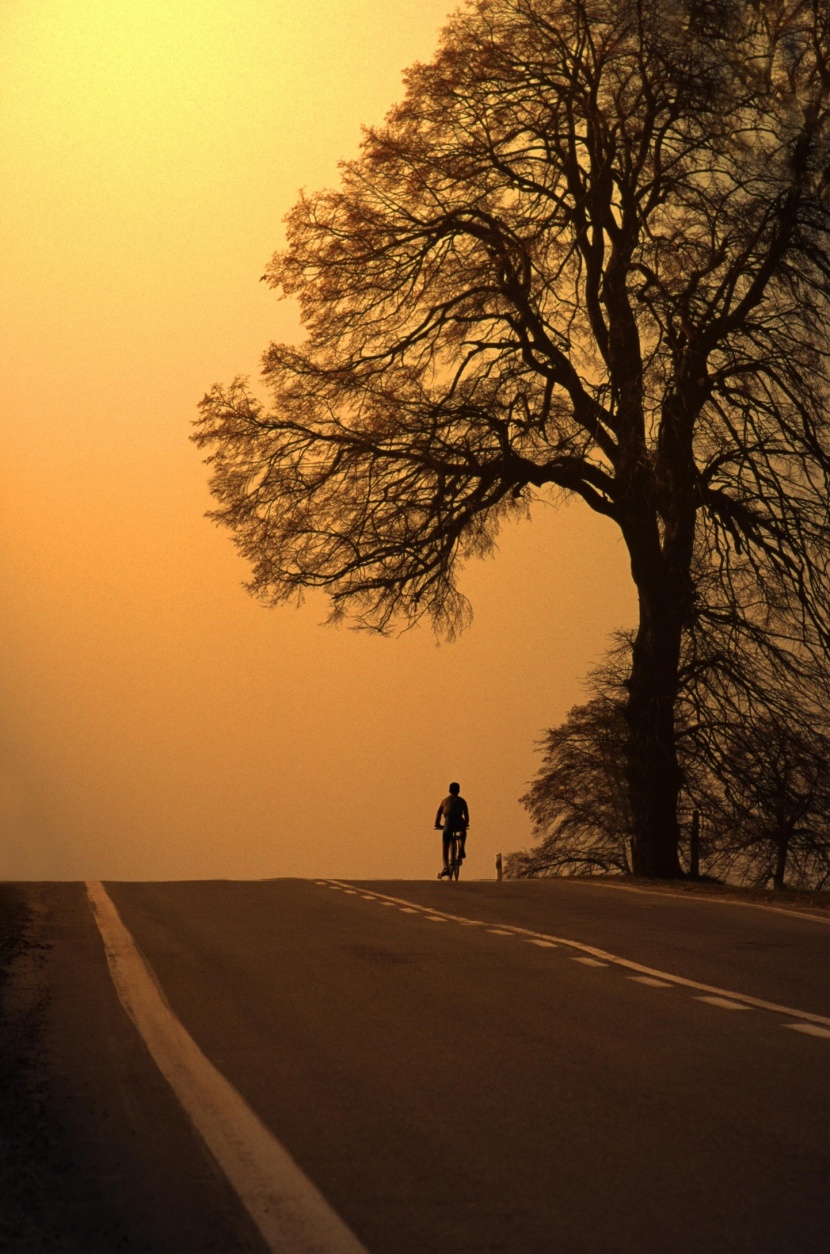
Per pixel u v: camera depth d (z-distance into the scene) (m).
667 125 116.69
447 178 121.62
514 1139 25.77
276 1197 22.42
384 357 128.25
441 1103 28.59
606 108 118.31
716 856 132.12
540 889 91.69
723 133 112.81
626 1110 27.89
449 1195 22.47
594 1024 37.50
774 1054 33.41
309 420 127.31
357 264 125.50
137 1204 22.14
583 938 58.19
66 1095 29.55
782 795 123.06
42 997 42.44
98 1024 37.88
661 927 63.09
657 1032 36.31
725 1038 35.44
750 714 121.75
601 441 118.50
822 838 126.75
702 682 121.44
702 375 113.56
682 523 118.56
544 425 116.81
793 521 114.62
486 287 119.56
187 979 46.09
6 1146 25.48
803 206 111.62
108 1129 26.75
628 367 116.62
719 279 114.56
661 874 121.38
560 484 122.56
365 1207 21.91
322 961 50.56
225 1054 33.72
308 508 124.44
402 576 122.44
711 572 117.50
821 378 111.69
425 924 64.50
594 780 170.88
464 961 50.50
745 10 110.75
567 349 119.75
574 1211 21.64
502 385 118.19
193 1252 19.97
